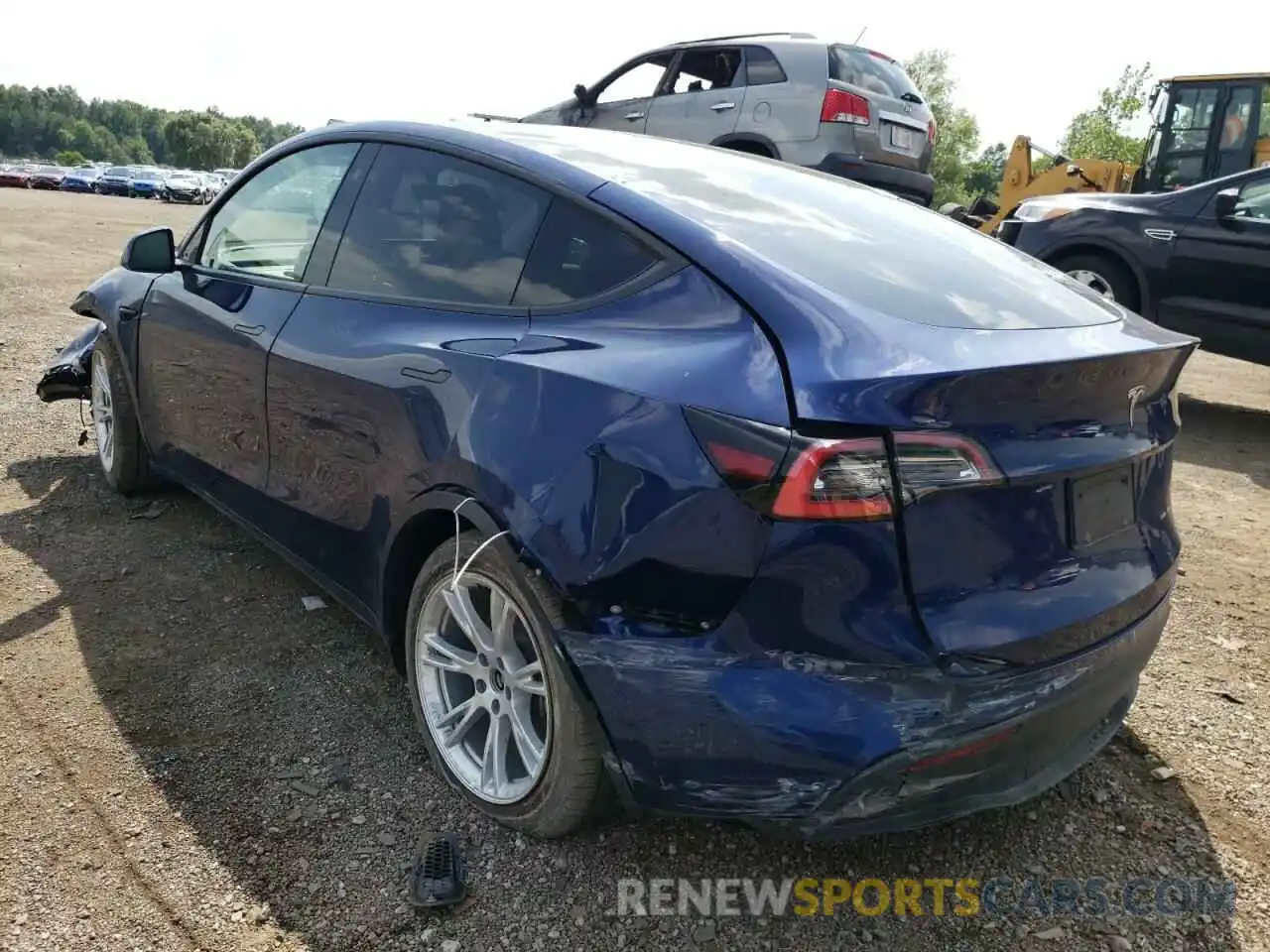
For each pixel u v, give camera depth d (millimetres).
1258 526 4664
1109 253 7254
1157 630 2223
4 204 27125
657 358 1966
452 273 2543
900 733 1736
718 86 8969
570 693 1995
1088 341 2094
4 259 12281
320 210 3068
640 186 2357
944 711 1761
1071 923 2113
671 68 9242
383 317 2629
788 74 8438
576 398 2016
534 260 2365
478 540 2211
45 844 2180
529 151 2551
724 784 1838
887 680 1743
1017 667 1832
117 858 2152
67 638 3080
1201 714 2943
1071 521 1993
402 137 2875
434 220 2660
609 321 2129
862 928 2076
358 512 2629
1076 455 1945
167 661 2979
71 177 56250
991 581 1849
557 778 2107
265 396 3002
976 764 1843
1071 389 1920
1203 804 2523
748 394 1797
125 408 4043
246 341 3088
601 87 9766
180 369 3537
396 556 2527
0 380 6109
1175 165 10172
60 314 8430
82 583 3461
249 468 3195
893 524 1726
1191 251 6742
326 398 2701
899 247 2404
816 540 1713
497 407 2162
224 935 1967
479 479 2150
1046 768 2076
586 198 2320
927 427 1735
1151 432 2205
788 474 1704
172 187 54375
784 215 2400
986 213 14078
